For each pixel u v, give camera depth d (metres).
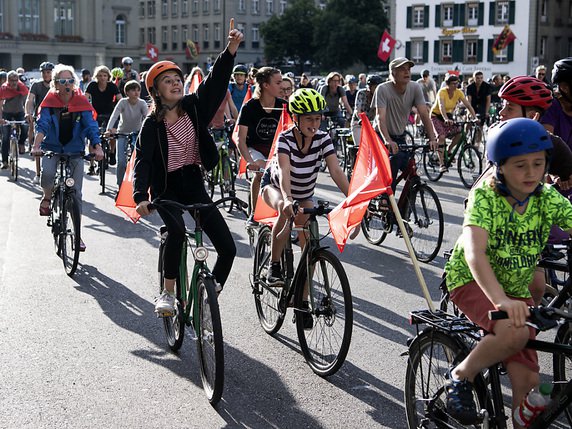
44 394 5.05
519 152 3.38
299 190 5.97
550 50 68.25
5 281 7.85
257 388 5.16
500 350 3.41
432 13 69.19
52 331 6.31
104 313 6.82
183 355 5.80
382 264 8.59
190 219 11.30
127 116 13.09
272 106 8.32
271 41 79.50
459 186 14.82
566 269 4.27
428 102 22.30
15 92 17.50
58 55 79.31
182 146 5.44
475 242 3.45
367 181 5.39
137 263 8.66
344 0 74.25
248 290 7.56
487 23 66.88
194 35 96.38
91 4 80.62
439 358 3.90
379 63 73.69
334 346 5.31
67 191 8.23
